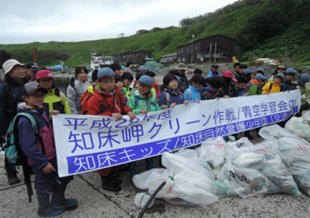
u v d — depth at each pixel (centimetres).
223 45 3503
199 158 288
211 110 362
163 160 268
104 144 263
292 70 488
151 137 299
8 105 277
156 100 340
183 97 365
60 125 235
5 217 230
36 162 201
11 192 280
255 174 255
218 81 388
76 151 243
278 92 469
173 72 497
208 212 234
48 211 229
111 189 277
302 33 2936
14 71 280
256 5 5050
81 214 234
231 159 283
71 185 295
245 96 412
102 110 265
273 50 2923
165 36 7169
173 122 319
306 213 230
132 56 5331
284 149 287
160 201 253
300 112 515
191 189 231
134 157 281
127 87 445
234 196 262
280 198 256
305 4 3353
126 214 234
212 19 6003
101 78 256
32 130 204
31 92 202
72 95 386
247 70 592
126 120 277
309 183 257
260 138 466
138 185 271
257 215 228
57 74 4641
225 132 381
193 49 3825
